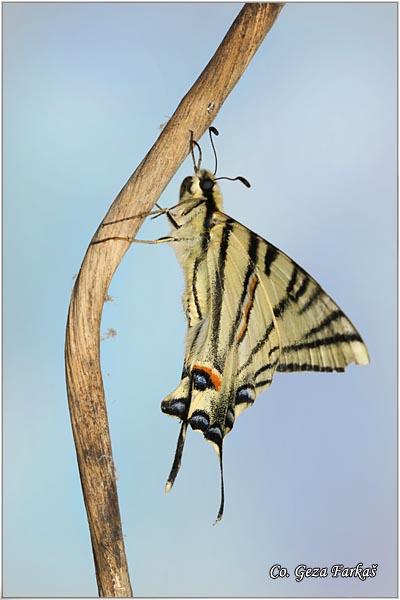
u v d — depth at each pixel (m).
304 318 0.48
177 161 0.45
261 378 0.49
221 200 0.48
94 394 0.45
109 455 0.45
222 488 0.48
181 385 0.48
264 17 0.45
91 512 0.45
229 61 0.45
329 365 0.47
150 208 0.45
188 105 0.45
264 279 0.48
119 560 0.45
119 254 0.45
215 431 0.48
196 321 0.49
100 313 0.45
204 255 0.49
